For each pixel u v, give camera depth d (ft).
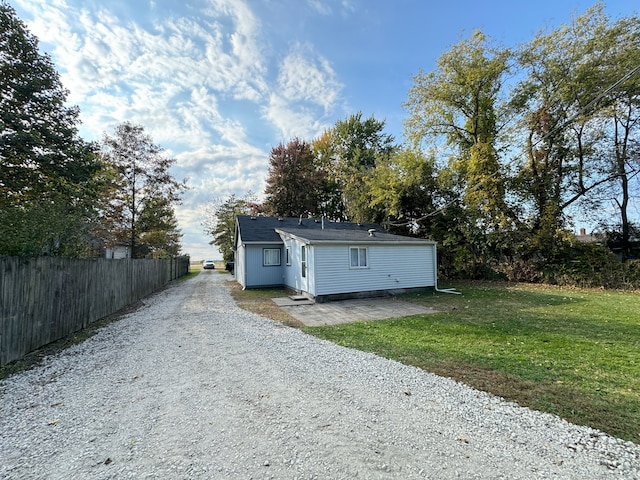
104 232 61.41
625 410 10.03
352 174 79.92
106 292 28.14
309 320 25.77
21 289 16.62
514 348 17.04
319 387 12.05
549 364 14.39
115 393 11.76
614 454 7.73
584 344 17.70
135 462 7.59
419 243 42.47
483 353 16.19
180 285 59.26
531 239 50.11
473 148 52.80
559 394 11.27
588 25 45.91
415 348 17.24
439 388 11.84
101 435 8.86
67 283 21.31
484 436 8.60
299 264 41.93
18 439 8.71
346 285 37.96
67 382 12.95
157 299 39.65
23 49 30.96
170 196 74.02
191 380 12.94
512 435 8.63
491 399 10.91
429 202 61.16
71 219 23.98
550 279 48.80
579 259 47.93
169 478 6.99
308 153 91.81
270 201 88.07
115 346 18.38
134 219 69.92
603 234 53.01
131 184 68.80
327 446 8.18
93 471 7.27
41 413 10.24
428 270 43.62
